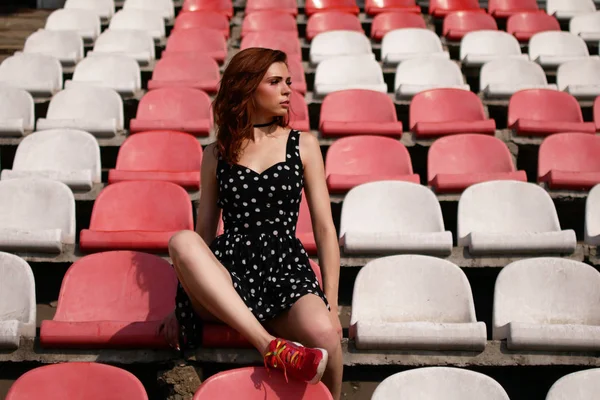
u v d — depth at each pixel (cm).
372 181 431
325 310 268
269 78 292
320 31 732
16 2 914
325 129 502
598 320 339
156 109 531
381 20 754
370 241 374
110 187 395
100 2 792
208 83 576
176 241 268
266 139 296
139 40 682
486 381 279
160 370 301
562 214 447
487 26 753
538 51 693
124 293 334
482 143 473
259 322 271
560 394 279
